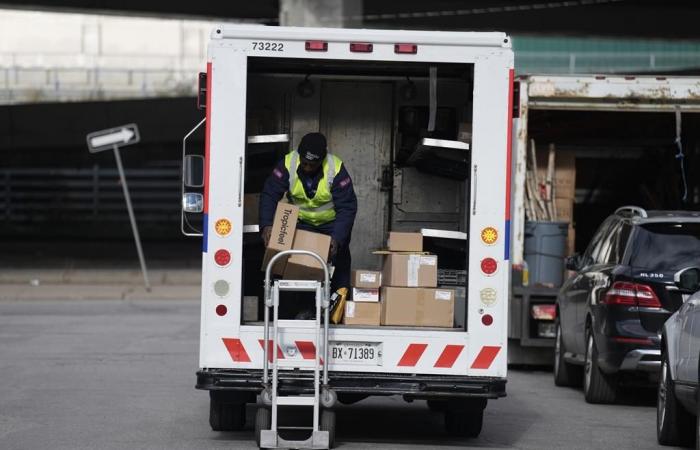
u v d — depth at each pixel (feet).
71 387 101.91
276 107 87.30
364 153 88.99
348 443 77.61
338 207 77.05
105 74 390.01
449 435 82.23
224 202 73.51
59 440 76.38
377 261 90.02
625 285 93.40
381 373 74.13
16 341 137.08
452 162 86.43
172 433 79.92
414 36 73.20
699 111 119.75
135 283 220.84
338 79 87.15
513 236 121.70
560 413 94.43
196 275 225.56
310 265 73.82
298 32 73.00
